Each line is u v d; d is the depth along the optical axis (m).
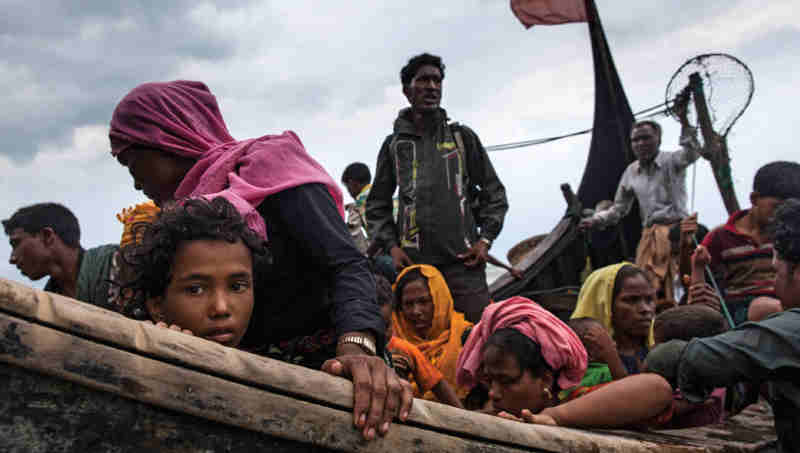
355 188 6.43
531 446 1.44
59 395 0.94
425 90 4.44
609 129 8.50
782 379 1.90
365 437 1.16
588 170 8.72
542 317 2.42
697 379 1.99
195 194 1.58
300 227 1.51
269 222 1.55
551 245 6.39
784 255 2.05
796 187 4.07
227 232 1.33
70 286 3.22
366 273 1.53
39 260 3.13
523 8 8.50
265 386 1.09
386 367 1.24
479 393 3.54
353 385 1.19
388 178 4.71
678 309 2.85
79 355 0.94
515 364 2.30
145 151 1.74
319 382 1.14
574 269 6.83
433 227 4.40
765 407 2.80
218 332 1.31
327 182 1.62
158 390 0.99
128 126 1.73
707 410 2.40
